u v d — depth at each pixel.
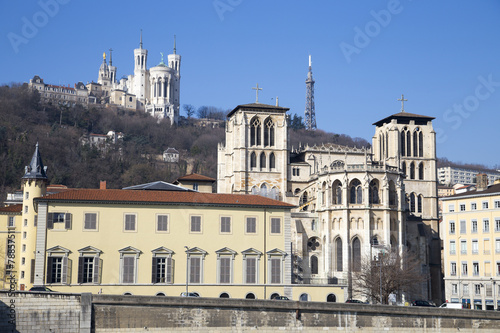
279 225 114.94
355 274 139.75
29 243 122.88
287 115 181.12
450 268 144.50
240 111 178.75
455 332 94.06
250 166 177.12
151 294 107.12
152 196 111.44
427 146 192.50
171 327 83.88
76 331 80.31
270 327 87.50
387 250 140.00
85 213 106.88
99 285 105.44
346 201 145.25
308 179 180.88
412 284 137.50
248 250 112.44
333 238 146.88
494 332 95.56
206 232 111.25
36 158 127.75
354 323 90.56
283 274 113.88
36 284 103.31
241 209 113.38
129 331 82.25
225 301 86.00
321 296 116.25
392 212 146.50
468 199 142.50
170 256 109.00
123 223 107.94
